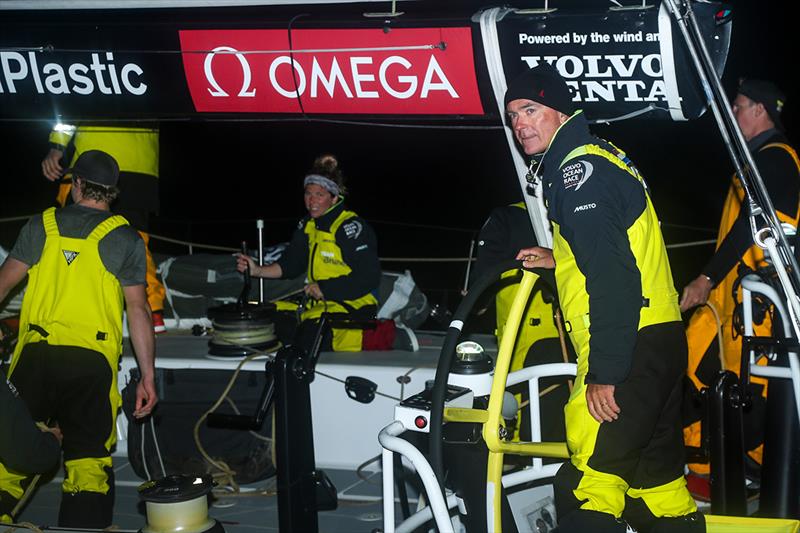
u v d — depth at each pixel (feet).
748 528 9.70
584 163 8.93
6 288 12.16
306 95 11.86
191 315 18.90
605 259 8.63
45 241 12.05
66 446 11.98
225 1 11.88
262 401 11.23
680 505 9.75
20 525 10.10
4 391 10.03
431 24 11.10
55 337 11.87
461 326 9.04
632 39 10.37
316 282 16.26
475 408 10.10
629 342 8.63
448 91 11.28
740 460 11.27
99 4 12.21
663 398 9.16
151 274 18.22
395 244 47.06
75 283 11.96
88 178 12.21
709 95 8.60
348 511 13.83
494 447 9.25
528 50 10.80
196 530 9.89
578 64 10.71
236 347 15.21
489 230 13.51
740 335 13.33
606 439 8.99
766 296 11.74
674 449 9.70
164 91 12.36
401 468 11.67
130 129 17.04
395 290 18.35
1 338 15.65
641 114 10.85
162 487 9.89
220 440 14.80
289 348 11.31
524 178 11.55
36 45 12.59
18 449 10.20
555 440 13.53
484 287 9.29
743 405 11.38
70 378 11.82
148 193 17.63
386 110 11.66
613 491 9.09
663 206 56.54
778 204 13.23
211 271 18.79
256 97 12.07
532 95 9.30
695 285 13.10
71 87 12.66
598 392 8.82
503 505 10.43
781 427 11.88
